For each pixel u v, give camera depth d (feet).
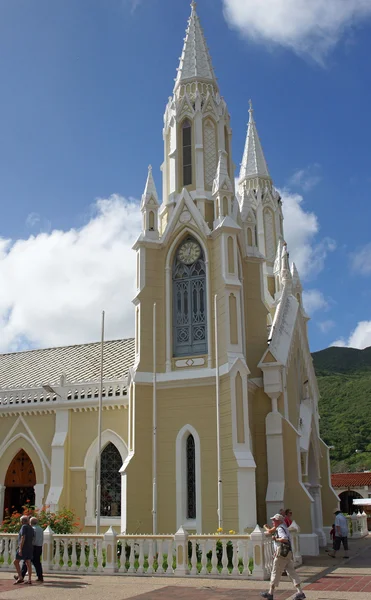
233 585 63.05
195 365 101.81
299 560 82.23
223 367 97.66
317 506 124.57
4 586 63.41
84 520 108.78
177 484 96.22
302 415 124.47
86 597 55.57
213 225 107.96
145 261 107.96
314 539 99.30
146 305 105.91
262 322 113.80
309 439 121.29
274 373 106.42
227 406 94.84
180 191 113.60
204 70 120.16
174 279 108.17
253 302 114.11
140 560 71.51
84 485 111.14
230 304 100.22
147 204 111.04
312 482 126.41
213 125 117.39
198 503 94.48
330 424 348.79
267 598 53.21
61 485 110.73
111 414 112.57
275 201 171.01
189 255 108.06
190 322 104.99
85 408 114.32
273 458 102.42
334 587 61.93
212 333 101.91
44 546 75.15
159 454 98.32
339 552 104.27
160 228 116.06
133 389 101.09
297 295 148.36
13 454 118.42
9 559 77.51
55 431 115.14
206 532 92.68
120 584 64.08
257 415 106.63
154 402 99.40
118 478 109.91
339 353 525.75
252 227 119.03
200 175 112.68
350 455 313.12
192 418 98.27
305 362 135.95
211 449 96.12
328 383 419.54
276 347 112.57
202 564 69.15
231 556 75.72
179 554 69.77
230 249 103.60
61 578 69.41
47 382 126.72
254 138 176.55
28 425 118.01
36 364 139.95
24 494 118.01
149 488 97.25
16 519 90.12
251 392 106.11
